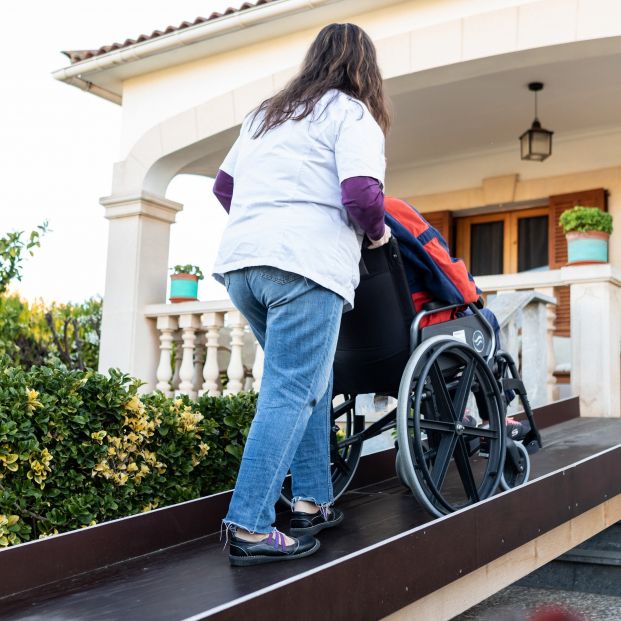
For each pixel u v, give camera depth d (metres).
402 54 6.34
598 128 8.28
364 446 4.96
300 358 2.16
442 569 2.23
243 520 2.15
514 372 3.11
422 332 2.62
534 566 2.81
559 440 4.53
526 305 5.47
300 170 2.17
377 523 2.73
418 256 2.67
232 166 2.50
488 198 8.90
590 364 5.56
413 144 8.79
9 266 6.88
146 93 7.86
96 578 2.23
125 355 7.53
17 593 2.12
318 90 2.26
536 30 5.82
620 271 5.64
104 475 2.91
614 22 5.59
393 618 2.09
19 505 2.64
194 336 7.19
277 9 6.67
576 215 5.69
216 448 3.55
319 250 2.13
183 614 1.87
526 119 8.05
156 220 7.84
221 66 7.45
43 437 2.73
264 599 1.67
